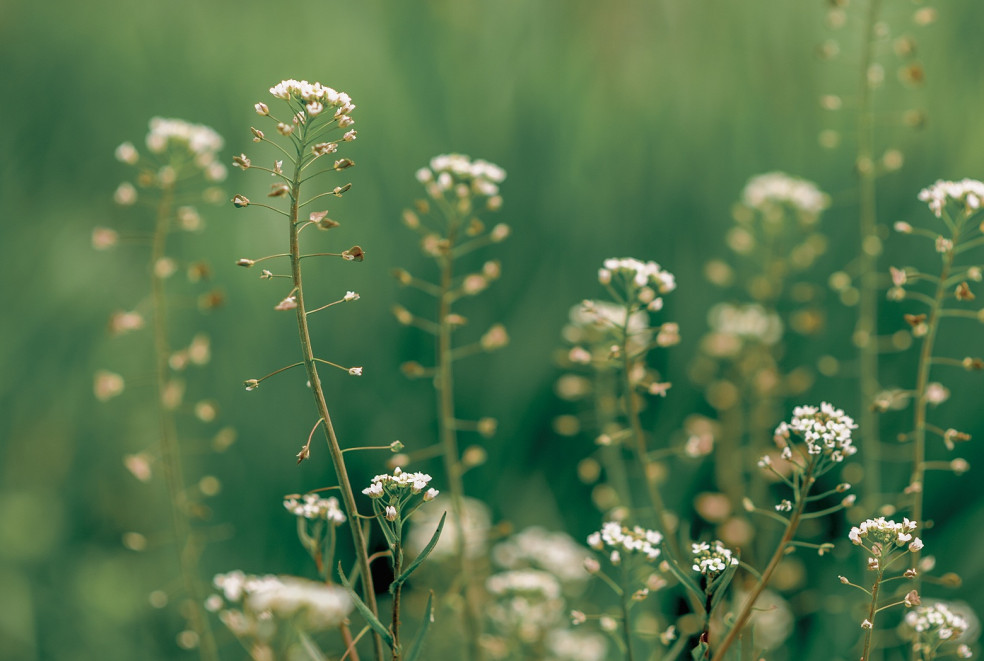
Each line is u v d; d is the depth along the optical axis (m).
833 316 0.92
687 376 0.89
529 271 0.97
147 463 0.60
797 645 0.72
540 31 1.20
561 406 0.88
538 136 1.06
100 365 0.98
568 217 1.00
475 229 0.58
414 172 1.03
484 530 0.62
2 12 1.38
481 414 0.88
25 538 0.83
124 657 0.73
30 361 0.99
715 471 0.81
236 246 0.96
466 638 0.59
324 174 1.00
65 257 1.08
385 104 1.09
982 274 0.90
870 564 0.49
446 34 1.20
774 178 0.81
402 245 0.97
